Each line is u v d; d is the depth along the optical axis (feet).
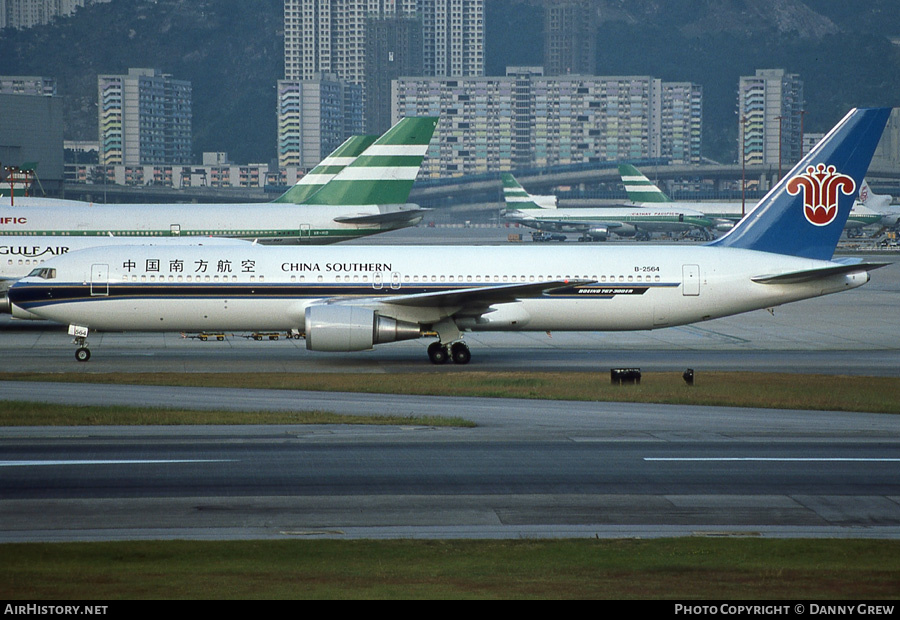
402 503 304.09
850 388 523.70
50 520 284.61
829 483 328.49
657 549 257.34
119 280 633.61
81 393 495.00
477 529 279.49
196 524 282.15
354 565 241.55
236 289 635.66
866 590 223.10
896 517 293.43
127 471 337.93
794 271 649.61
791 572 236.84
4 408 443.73
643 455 366.22
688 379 530.27
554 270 648.38
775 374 578.25
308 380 545.44
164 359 655.76
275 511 295.28
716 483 328.49
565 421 430.61
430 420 426.92
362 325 602.85
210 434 398.62
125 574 231.71
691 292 651.66
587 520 288.71
